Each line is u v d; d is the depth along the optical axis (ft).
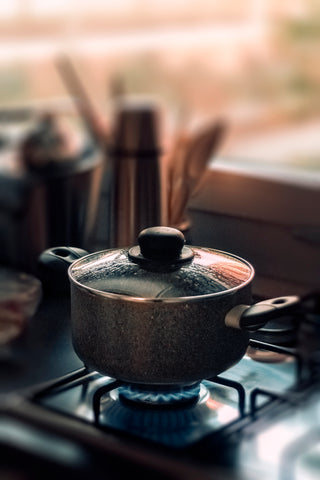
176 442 2.28
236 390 2.64
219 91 6.40
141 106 3.73
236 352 2.51
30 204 4.12
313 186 3.89
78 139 4.31
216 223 3.91
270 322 3.16
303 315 3.07
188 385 2.64
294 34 7.61
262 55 7.64
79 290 2.50
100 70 4.25
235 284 2.49
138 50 6.82
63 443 2.31
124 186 3.72
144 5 7.02
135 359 2.41
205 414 2.48
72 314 2.61
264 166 4.27
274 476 2.09
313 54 7.53
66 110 4.29
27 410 2.43
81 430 2.33
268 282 3.76
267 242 3.84
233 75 7.29
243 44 7.61
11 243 4.17
